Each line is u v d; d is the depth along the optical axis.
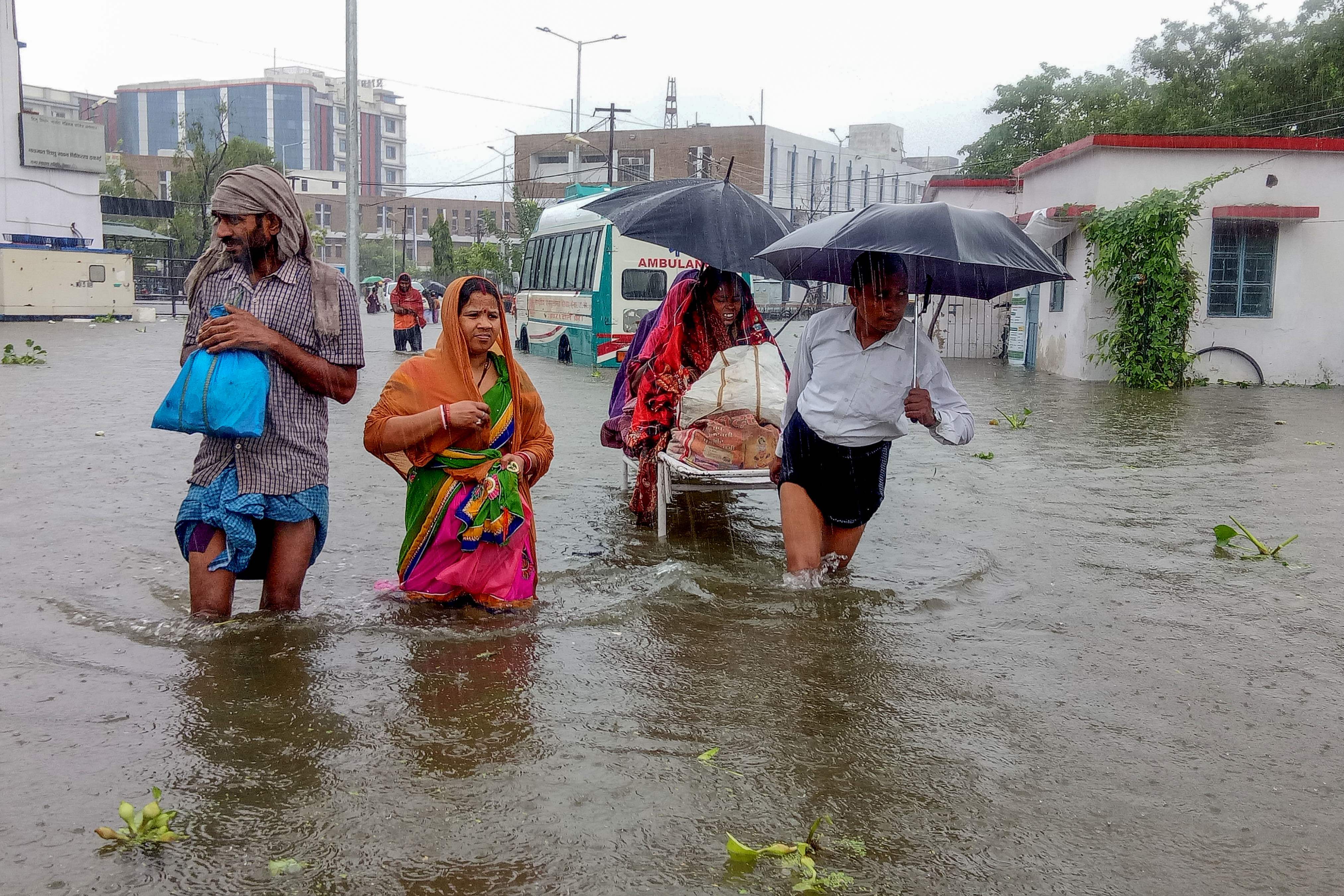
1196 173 18.84
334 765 3.15
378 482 7.68
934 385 5.09
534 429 4.96
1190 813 2.99
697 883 2.58
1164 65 31.95
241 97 148.62
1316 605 5.04
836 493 5.21
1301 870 2.70
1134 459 9.70
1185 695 3.88
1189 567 5.73
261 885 2.52
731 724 3.54
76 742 3.26
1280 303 18.94
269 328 4.19
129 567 5.26
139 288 52.59
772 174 74.81
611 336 19.20
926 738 3.46
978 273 5.03
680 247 6.25
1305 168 18.80
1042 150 34.25
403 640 4.29
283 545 4.43
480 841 2.74
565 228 22.14
